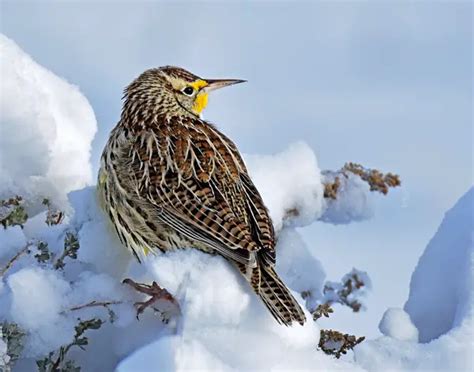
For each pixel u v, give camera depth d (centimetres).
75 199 1064
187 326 919
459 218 1094
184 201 1030
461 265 1050
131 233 1052
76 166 1078
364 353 941
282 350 920
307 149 1148
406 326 1017
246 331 927
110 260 1038
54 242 1015
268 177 1125
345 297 1173
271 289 952
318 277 1146
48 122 1047
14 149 1030
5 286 913
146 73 1155
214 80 1176
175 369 875
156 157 1062
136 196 1045
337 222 1183
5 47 1089
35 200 1053
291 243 1140
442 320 1047
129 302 934
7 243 966
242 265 966
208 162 1055
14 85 1040
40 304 902
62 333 905
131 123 1124
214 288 939
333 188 1166
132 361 877
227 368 884
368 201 1181
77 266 1002
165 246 1045
